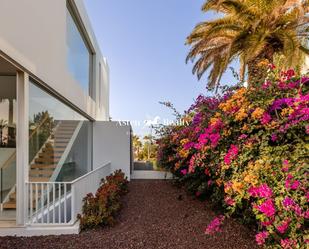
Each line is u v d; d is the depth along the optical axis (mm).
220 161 4125
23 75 4820
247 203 3639
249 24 9023
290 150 3264
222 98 5141
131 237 4641
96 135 11641
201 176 5746
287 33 8680
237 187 3314
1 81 5449
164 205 6832
